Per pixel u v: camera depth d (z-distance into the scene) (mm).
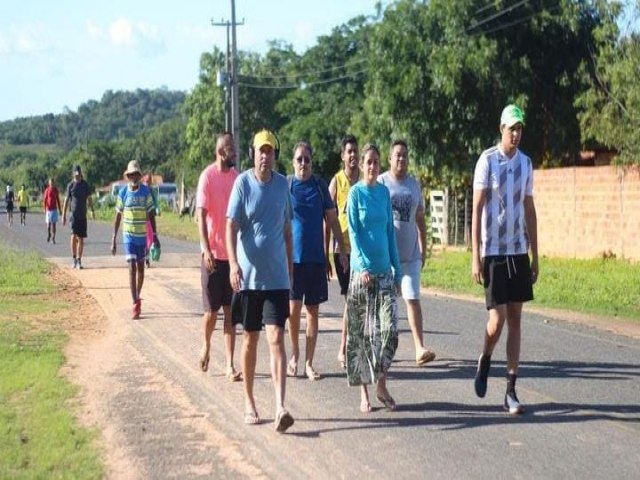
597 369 11359
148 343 13055
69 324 14586
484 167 9070
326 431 8680
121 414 9250
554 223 29531
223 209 10641
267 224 8617
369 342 9234
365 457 7898
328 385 10539
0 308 15977
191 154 76500
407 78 33062
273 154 8680
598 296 18656
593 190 27750
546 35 33375
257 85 75062
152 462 7797
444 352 12453
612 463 7656
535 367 11477
